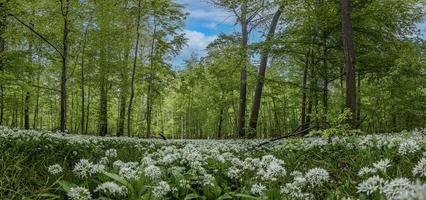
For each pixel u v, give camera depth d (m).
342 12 13.55
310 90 19.34
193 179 5.77
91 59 30.03
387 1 16.81
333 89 23.30
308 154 9.61
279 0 18.50
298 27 18.16
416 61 16.75
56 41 20.86
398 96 18.78
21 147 8.96
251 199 5.12
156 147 14.91
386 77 17.64
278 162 6.25
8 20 18.11
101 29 27.00
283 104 40.06
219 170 6.60
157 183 5.34
